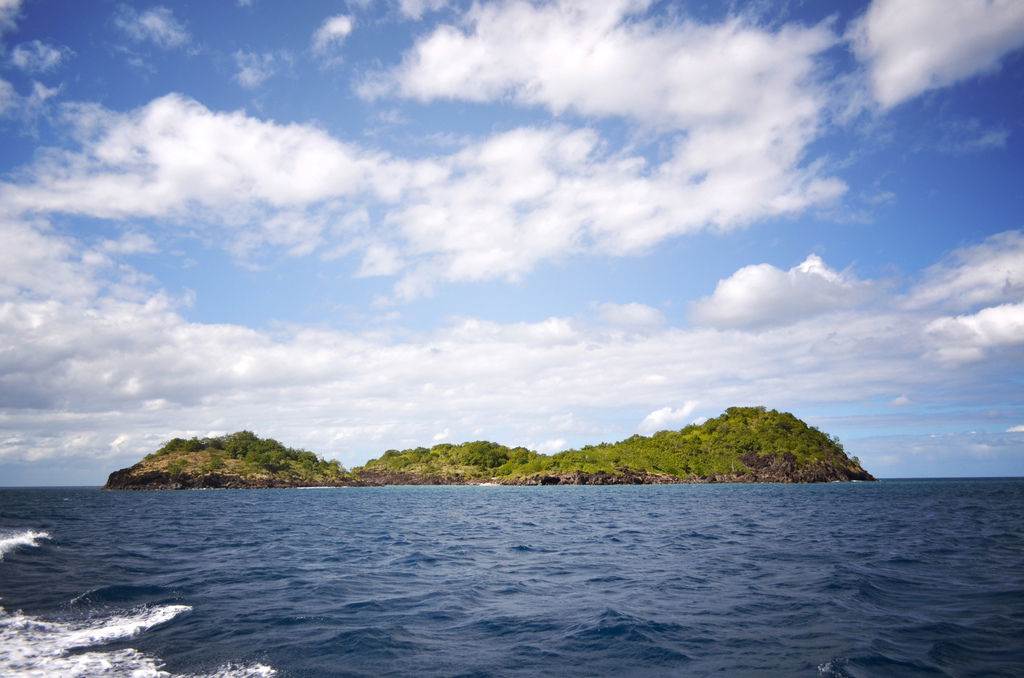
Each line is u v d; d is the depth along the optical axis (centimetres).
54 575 2528
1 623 1706
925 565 2811
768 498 11188
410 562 3070
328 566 2939
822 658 1406
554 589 2309
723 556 3169
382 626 1745
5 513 7194
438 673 1345
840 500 10131
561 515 6912
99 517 6806
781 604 1978
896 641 1539
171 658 1422
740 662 1399
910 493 13400
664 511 7406
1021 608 1895
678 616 1828
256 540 4209
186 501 12625
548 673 1348
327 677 1312
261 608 1967
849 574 2516
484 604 2048
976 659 1393
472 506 9694
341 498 14388
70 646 1498
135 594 2164
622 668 1377
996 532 4434
